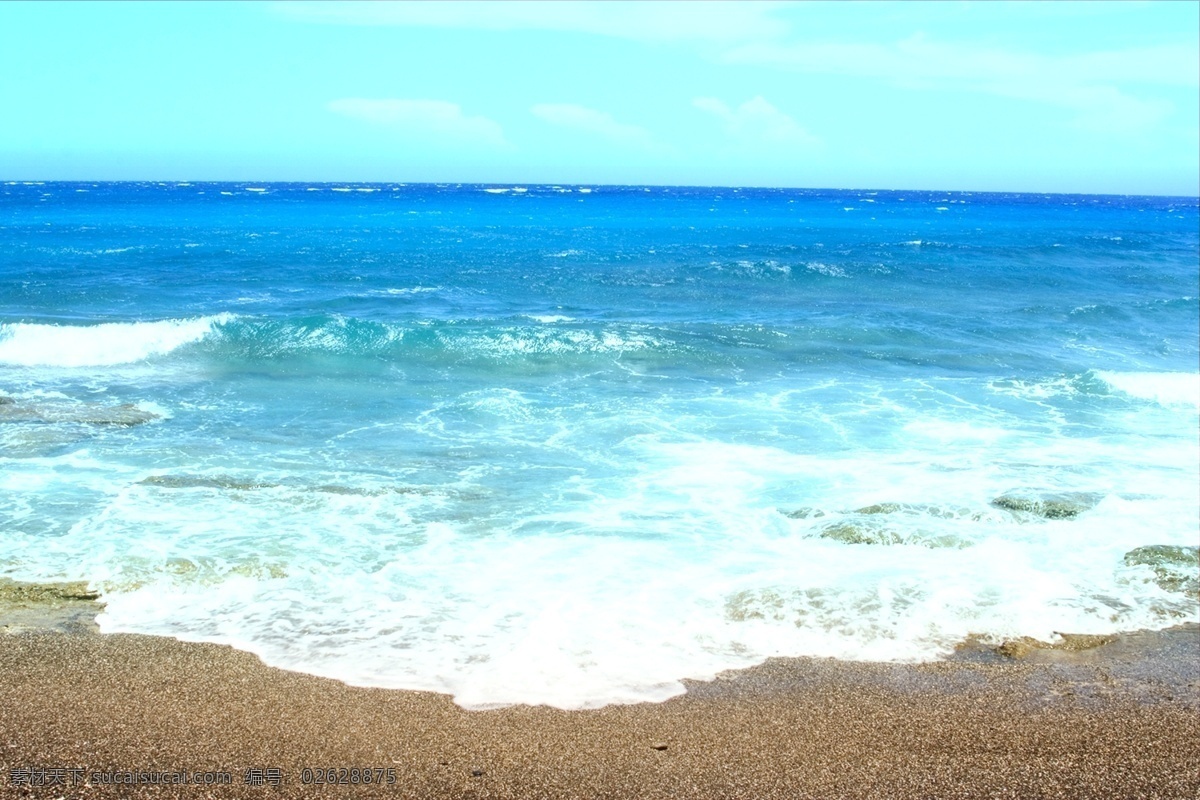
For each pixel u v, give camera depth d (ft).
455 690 21.89
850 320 73.61
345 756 19.21
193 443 40.91
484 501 34.58
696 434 43.91
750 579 28.17
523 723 20.59
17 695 21.08
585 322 69.31
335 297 80.18
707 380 55.57
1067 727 20.94
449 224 166.91
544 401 49.96
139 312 71.10
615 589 27.40
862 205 323.16
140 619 24.99
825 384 54.75
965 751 19.93
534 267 101.19
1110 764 19.58
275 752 19.26
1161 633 25.54
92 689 21.48
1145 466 39.68
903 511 33.68
